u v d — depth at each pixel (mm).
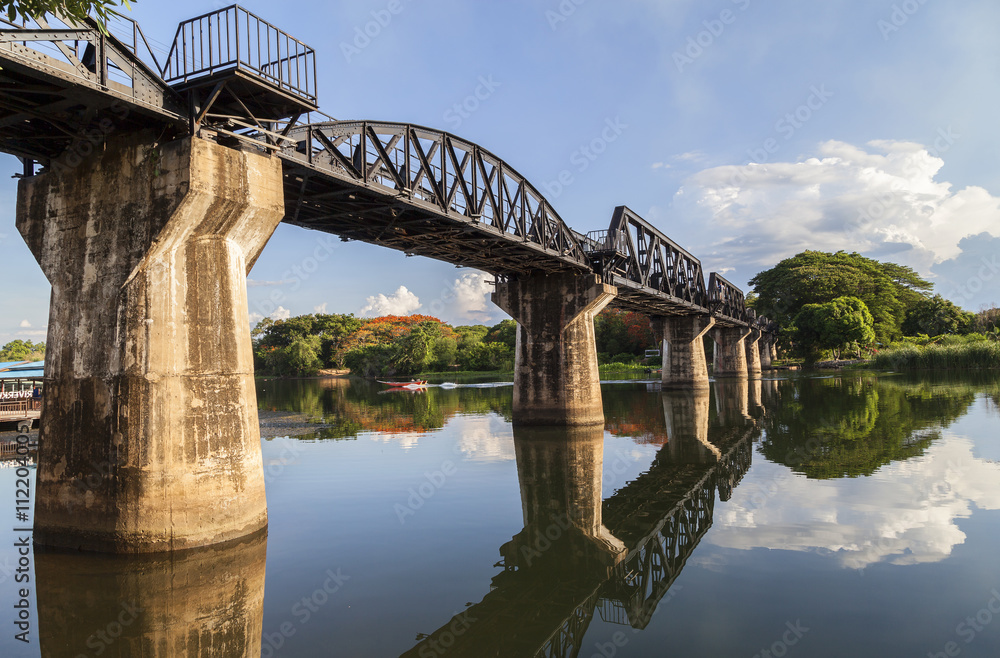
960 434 25219
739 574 11547
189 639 9109
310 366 129500
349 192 19688
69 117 12922
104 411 12539
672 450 25484
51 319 13609
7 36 10141
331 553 12969
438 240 26656
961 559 11766
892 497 16219
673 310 57406
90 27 11438
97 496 12422
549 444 27391
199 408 12789
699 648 8758
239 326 13672
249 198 13727
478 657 8562
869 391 47719
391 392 68688
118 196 13156
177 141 12727
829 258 114938
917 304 111312
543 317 33875
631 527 15102
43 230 14047
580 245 33688
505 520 15547
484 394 62156
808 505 15898
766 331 98438
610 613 10148
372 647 8883
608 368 101125
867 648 8547
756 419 34406
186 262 12930
